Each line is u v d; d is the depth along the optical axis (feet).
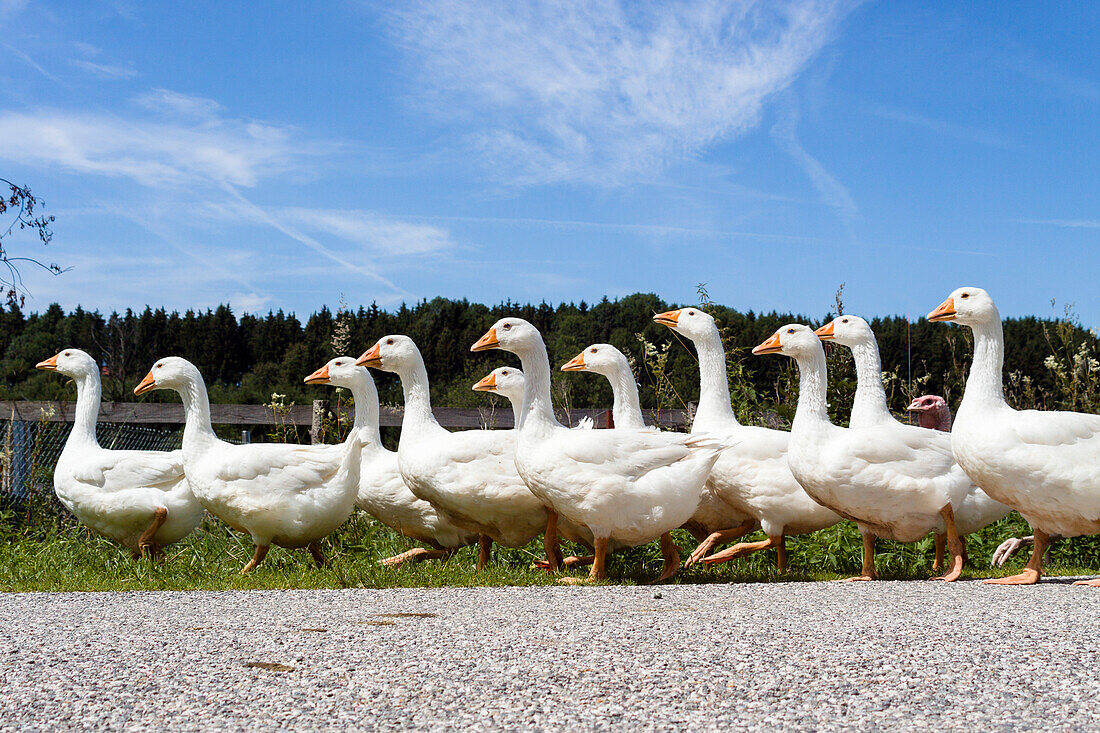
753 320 75.10
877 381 26.55
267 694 11.76
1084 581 23.22
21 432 39.60
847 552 30.01
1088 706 11.04
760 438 27.58
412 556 30.76
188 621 16.84
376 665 13.03
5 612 18.28
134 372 115.24
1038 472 22.25
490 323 120.98
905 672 12.41
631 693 11.60
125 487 30.42
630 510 24.12
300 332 119.55
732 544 30.99
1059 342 59.72
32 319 129.29
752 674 12.35
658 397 37.91
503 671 12.63
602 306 116.37
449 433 29.94
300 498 28.04
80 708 11.27
